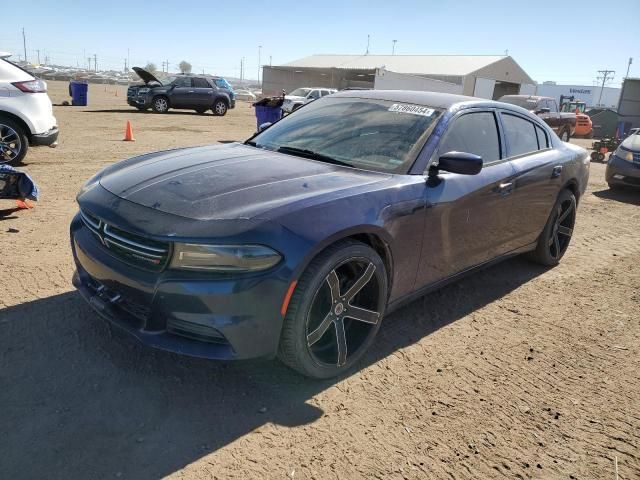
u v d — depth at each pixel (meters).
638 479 2.35
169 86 22.33
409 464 2.33
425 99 3.84
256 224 2.43
